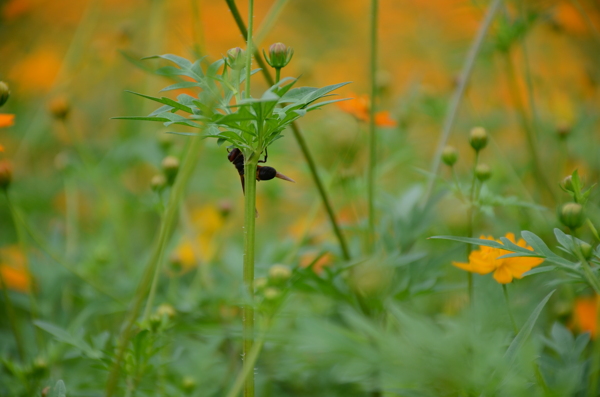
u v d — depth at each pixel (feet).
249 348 2.45
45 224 4.36
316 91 2.41
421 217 2.90
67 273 3.23
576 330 2.85
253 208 2.42
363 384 2.47
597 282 2.36
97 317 3.16
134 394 2.72
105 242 3.52
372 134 2.89
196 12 2.94
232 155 2.48
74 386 2.77
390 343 2.24
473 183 2.75
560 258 2.39
